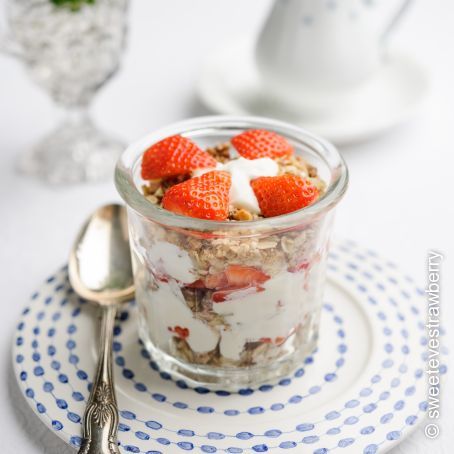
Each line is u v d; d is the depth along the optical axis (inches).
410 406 16.4
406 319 18.2
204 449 15.7
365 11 23.9
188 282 16.0
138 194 16.0
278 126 17.8
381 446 15.7
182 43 29.7
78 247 19.4
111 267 19.1
